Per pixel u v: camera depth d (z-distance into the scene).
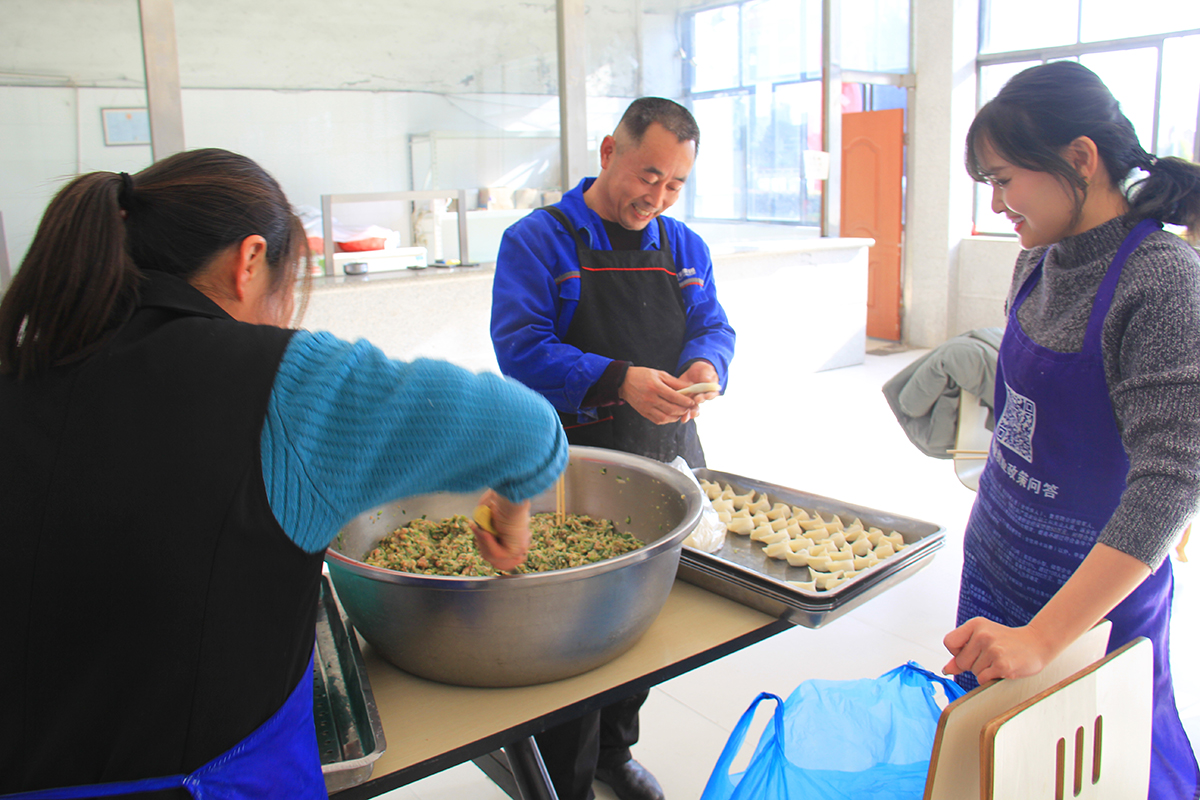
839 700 1.18
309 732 0.77
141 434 0.64
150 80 3.59
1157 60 5.48
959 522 3.39
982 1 6.32
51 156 3.48
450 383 0.71
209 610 0.64
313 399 0.67
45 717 0.65
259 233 0.75
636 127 1.59
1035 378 1.14
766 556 1.47
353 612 1.07
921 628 2.57
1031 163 1.07
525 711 1.01
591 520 1.43
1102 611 0.92
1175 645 2.43
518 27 4.50
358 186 4.21
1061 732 0.89
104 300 0.66
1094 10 5.75
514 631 1.00
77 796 0.65
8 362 0.67
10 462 0.64
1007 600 1.24
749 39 5.43
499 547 0.90
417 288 4.20
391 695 1.05
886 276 7.04
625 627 1.07
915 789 1.02
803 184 5.98
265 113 3.90
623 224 1.73
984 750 0.82
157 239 0.71
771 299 5.77
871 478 3.92
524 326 1.61
